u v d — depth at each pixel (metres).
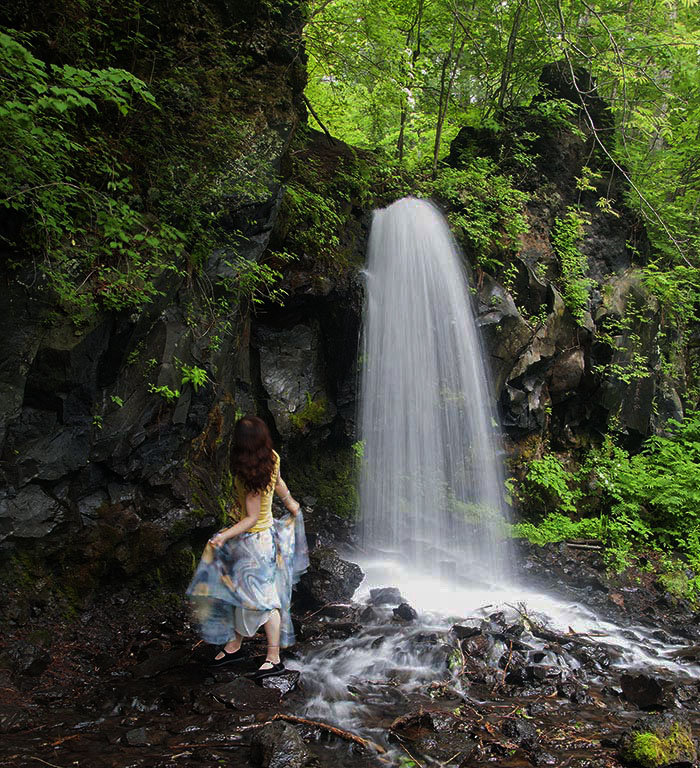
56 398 4.65
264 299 6.85
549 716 4.08
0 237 4.39
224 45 6.32
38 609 4.58
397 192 8.70
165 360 5.31
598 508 9.21
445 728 3.77
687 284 11.36
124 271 5.03
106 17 5.60
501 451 8.57
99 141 5.08
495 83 12.46
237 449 4.15
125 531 5.05
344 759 3.39
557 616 6.22
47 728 3.51
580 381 9.58
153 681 4.15
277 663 4.29
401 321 7.79
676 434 10.46
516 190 9.52
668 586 7.33
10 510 4.49
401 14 10.79
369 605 5.71
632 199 10.69
